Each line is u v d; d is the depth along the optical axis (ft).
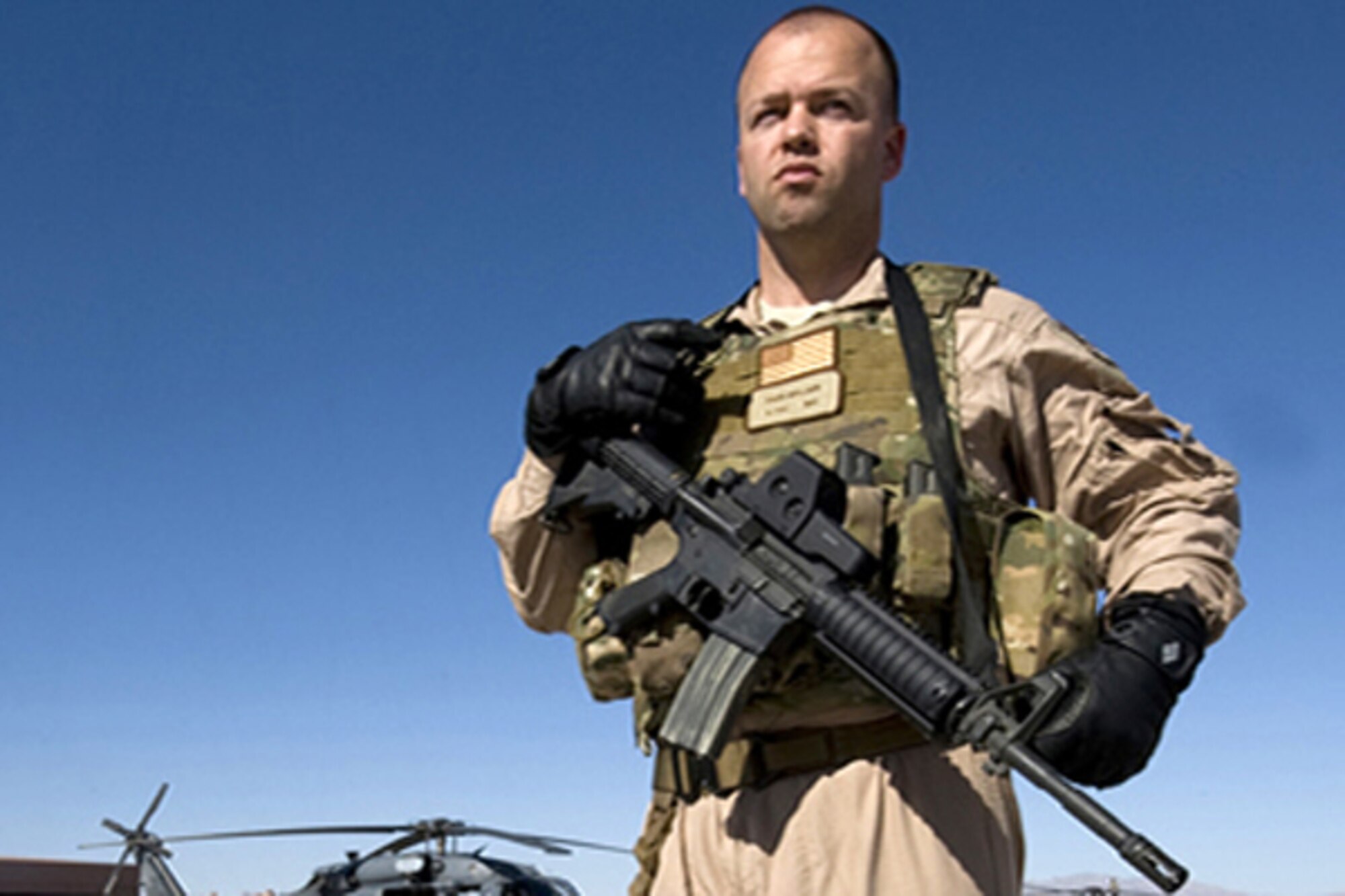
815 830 8.93
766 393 10.07
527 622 11.55
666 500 9.83
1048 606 8.75
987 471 9.41
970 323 9.57
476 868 46.96
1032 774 7.61
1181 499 9.11
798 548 9.04
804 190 10.13
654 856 10.33
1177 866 6.93
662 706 9.84
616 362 10.07
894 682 8.29
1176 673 8.12
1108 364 9.63
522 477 11.07
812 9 10.54
